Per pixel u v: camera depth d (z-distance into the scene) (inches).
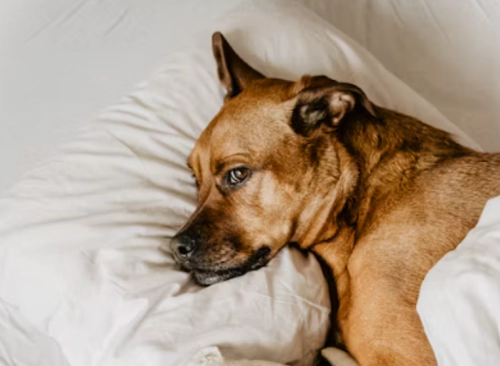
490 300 29.4
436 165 36.1
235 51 42.4
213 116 40.4
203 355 31.6
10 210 37.4
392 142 37.0
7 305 38.4
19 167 41.1
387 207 35.9
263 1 45.1
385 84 44.4
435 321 30.3
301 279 35.1
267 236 36.2
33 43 49.1
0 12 51.9
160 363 32.3
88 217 36.4
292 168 35.9
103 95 43.5
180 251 35.4
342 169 36.6
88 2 50.8
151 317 33.7
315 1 54.5
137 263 35.3
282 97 36.6
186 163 38.8
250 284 34.4
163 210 37.2
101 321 34.4
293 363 34.3
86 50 47.3
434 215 34.7
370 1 53.4
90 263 35.3
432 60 50.2
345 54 44.0
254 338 33.0
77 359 34.6
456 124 46.8
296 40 43.3
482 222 32.1
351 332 35.4
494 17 50.0
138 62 44.9
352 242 36.8
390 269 34.5
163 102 40.0
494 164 35.4
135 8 49.1
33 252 36.0
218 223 35.9
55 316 35.2
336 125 36.7
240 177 35.8
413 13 52.0
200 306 33.6
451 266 30.8
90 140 39.0
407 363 33.4
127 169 37.9
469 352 29.0
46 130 42.6
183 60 41.7
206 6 46.7
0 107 45.3
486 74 48.5
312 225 36.8
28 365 37.9
